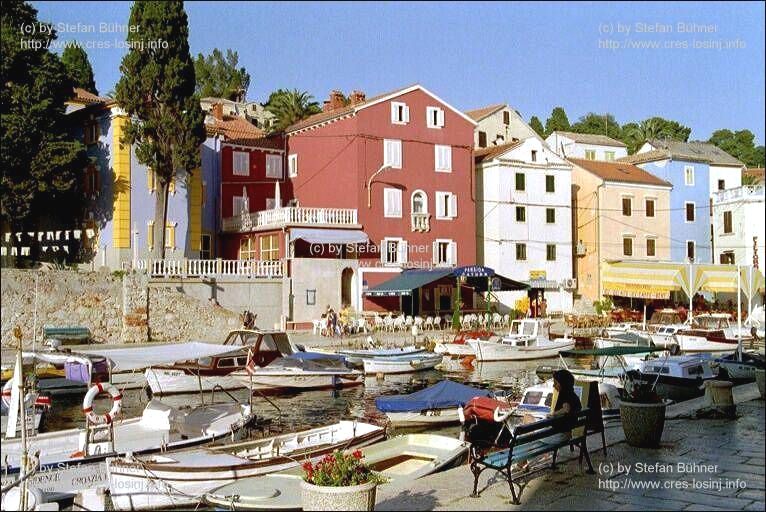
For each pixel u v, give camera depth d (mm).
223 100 96688
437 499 10055
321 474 9828
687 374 25781
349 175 50469
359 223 49562
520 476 11062
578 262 61969
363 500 9586
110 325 37281
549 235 58062
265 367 29141
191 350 21609
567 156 71625
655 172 64938
